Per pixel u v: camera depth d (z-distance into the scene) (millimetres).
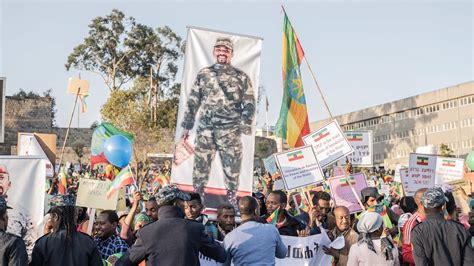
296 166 9266
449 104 72500
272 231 6570
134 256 5684
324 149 10391
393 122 81188
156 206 7492
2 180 7379
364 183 9969
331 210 9602
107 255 6773
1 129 11109
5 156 7426
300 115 11547
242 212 6641
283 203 8094
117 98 51156
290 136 11578
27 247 7328
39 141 13453
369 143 12828
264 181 14148
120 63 63531
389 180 20641
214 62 8742
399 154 80000
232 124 8719
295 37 11727
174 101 62344
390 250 6734
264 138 55594
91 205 8133
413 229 6594
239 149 8703
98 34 62906
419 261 6395
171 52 63750
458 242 6422
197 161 8586
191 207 6863
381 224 6820
